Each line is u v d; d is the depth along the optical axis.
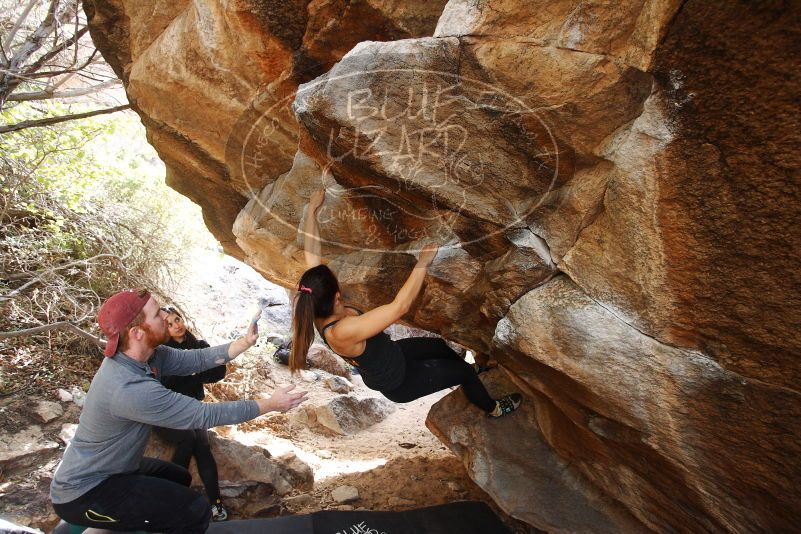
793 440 1.79
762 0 1.24
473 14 1.74
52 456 3.82
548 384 2.57
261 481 3.93
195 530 2.59
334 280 2.53
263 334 7.96
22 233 5.43
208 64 2.79
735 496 2.16
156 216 6.65
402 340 3.04
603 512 3.29
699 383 1.92
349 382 8.08
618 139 1.77
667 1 1.37
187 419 2.25
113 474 2.37
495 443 3.57
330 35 2.36
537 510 3.37
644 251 1.83
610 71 1.66
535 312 2.25
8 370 4.47
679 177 1.61
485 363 3.90
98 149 6.65
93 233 5.68
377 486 4.44
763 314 1.67
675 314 1.88
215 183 3.75
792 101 1.32
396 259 2.95
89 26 3.24
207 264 8.75
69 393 4.43
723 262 1.68
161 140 3.61
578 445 3.01
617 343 2.06
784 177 1.43
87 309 5.15
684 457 2.17
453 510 3.81
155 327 2.40
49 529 3.27
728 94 1.40
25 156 5.17
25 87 5.26
